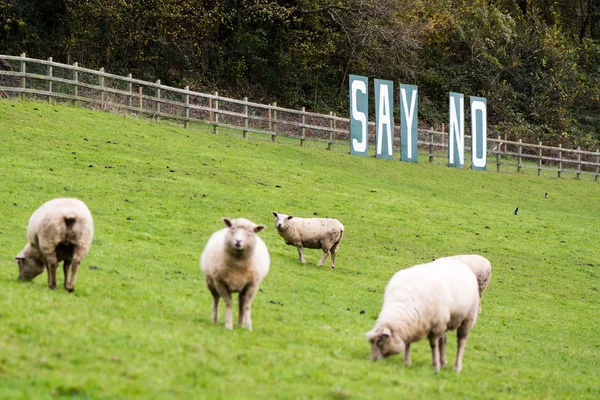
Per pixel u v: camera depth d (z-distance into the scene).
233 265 11.41
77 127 30.69
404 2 56.94
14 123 29.02
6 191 21.36
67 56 46.03
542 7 72.62
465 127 61.00
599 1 75.12
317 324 13.99
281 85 54.69
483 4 64.69
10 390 7.88
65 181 23.53
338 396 9.29
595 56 72.75
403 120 41.31
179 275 16.47
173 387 8.69
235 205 24.88
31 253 12.62
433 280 11.48
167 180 26.23
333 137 41.09
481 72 62.66
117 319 11.23
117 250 17.73
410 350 12.52
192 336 10.88
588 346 17.25
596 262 26.50
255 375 9.62
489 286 21.91
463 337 12.12
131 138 31.08
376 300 17.58
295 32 54.09
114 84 45.59
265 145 36.78
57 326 10.26
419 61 59.88
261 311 14.25
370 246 23.64
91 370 8.88
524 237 28.42
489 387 11.52
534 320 18.86
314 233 20.27
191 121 36.53
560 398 11.91
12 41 45.12
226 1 52.69
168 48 49.66
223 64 52.12
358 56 55.12
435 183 37.28
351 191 30.53
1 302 10.88
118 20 46.09
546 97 64.94
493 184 40.78
